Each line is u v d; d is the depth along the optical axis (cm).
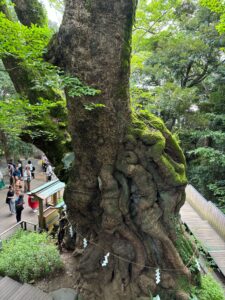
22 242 673
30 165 1459
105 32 362
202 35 1152
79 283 538
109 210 443
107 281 505
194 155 1320
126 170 434
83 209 489
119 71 392
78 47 368
